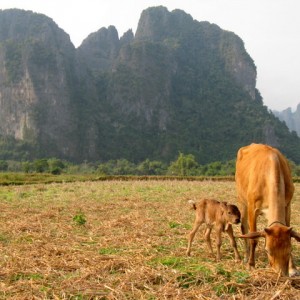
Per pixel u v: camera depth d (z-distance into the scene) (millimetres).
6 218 12008
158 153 142375
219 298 5418
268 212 6488
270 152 7203
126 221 11180
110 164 116438
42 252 7914
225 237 9281
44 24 171625
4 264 7129
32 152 127250
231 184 26312
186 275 6266
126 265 6918
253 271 6266
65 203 15578
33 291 5832
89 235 9570
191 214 12492
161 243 8633
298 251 7906
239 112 162750
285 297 5375
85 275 6328
